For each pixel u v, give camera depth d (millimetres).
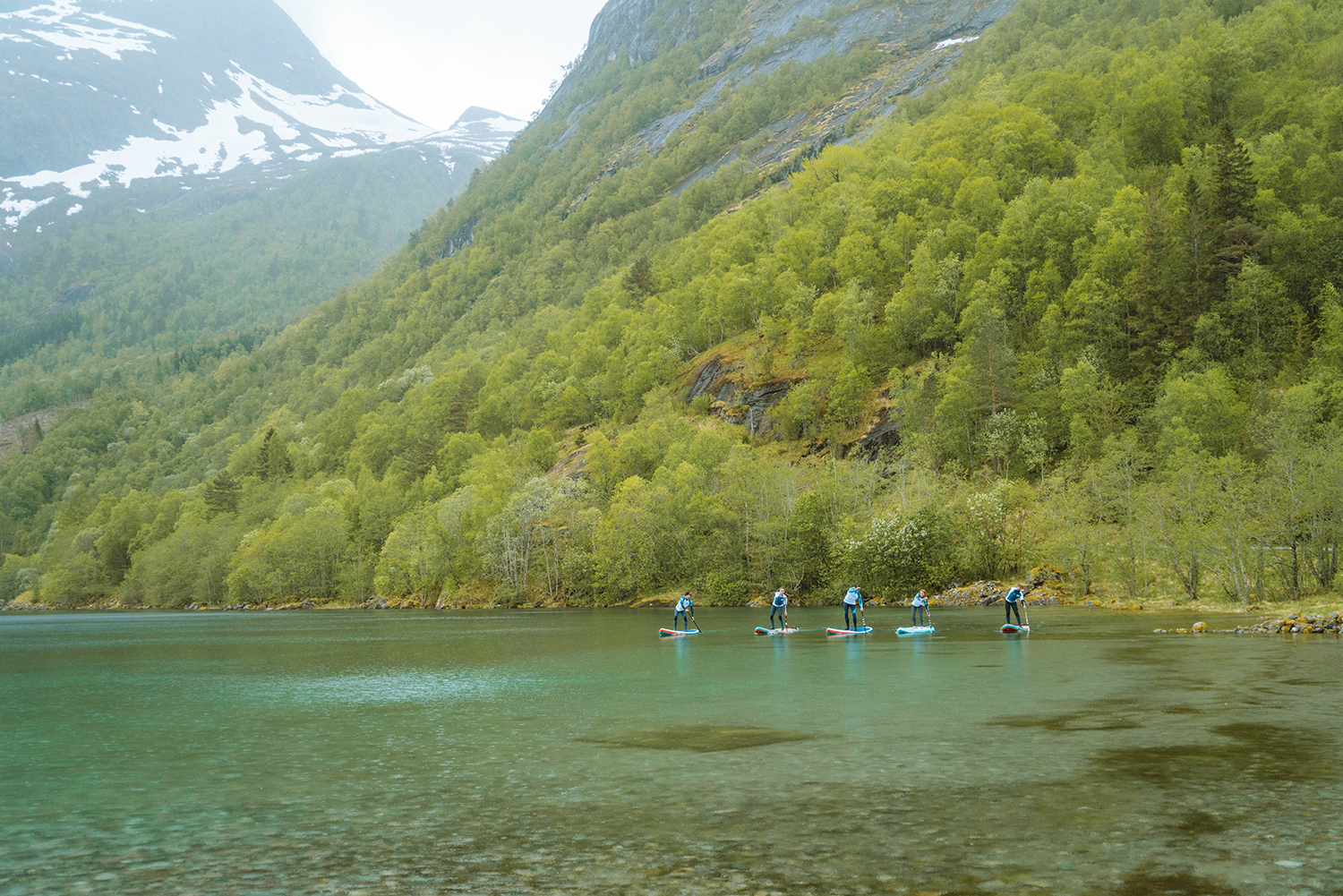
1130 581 85688
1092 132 194750
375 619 112625
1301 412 91688
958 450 128875
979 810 16109
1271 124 172750
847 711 28234
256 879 13336
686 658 48844
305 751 24203
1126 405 119188
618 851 14219
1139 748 21062
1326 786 17266
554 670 44906
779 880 12617
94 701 36969
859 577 102750
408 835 15531
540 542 137875
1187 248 130250
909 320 156375
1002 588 94312
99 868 14078
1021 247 153500
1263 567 71500
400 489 184875
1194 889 11906
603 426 189875
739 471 125938
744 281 195250
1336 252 125625
